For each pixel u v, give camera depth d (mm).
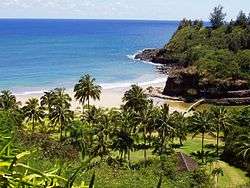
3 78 177375
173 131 80875
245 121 89750
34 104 90062
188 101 139500
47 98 93750
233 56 152250
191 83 141375
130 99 94062
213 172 65000
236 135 78750
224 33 187750
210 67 141750
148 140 88250
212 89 138125
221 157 78500
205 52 168250
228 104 136000
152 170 41844
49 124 93562
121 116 81500
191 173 55406
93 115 85312
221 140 94438
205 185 53688
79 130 71375
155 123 80375
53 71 197000
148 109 84438
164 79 178875
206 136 97938
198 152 84625
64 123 85625
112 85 165625
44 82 169875
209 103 137000
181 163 67312
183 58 187750
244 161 72875
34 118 89750
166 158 67188
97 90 109438
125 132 72438
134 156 79188
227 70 140625
